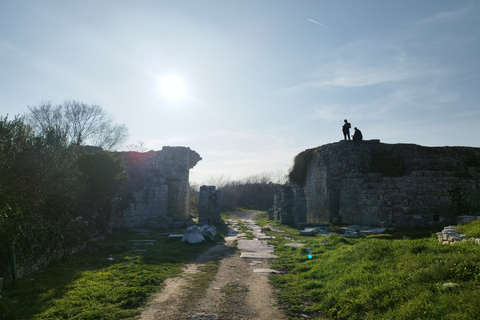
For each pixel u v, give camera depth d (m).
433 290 5.43
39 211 10.62
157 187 24.42
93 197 15.89
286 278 9.48
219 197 26.64
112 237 16.86
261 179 67.94
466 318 4.24
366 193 19.03
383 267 7.44
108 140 31.59
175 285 8.81
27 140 12.34
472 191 21.70
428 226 16.58
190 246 14.88
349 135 23.34
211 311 6.95
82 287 8.30
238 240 17.28
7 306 6.60
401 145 23.41
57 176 12.70
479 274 5.21
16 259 8.63
